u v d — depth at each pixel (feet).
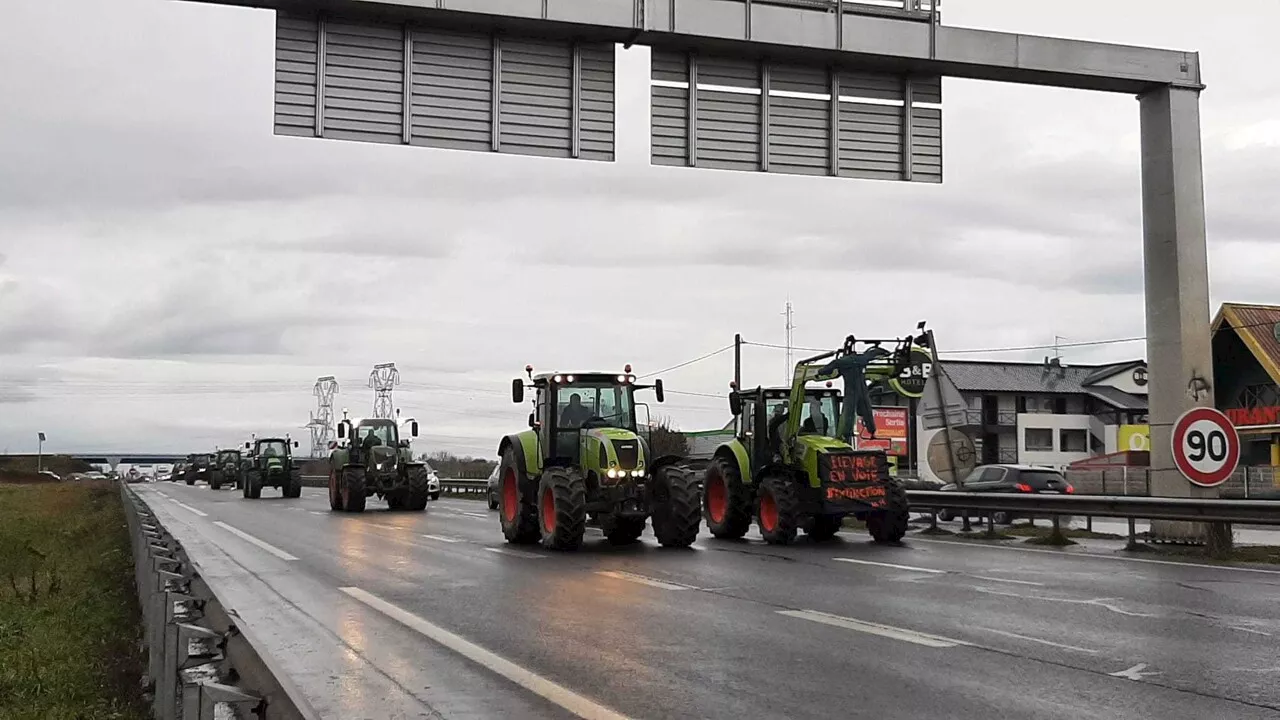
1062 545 56.85
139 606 36.73
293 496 149.18
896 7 51.42
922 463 148.15
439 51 47.88
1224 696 21.49
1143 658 25.25
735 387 65.26
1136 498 52.95
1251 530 81.20
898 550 54.39
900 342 61.05
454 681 24.29
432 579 43.45
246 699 13.64
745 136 51.26
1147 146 55.57
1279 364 123.85
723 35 49.26
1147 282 55.36
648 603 35.42
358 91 46.80
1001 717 20.01
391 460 104.17
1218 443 51.37
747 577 42.47
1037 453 193.36
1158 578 40.73
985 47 52.16
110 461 512.22
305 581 43.70
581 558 51.65
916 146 53.21
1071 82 54.29
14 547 57.31
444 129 47.67
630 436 56.70
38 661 28.25
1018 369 199.31
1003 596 35.91
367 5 45.80
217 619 21.12
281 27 46.11
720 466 63.93
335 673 25.39
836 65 52.39
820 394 63.41
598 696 22.31
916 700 21.40
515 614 33.58
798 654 26.27
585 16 47.70
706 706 21.26
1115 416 193.06
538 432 60.90
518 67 48.88
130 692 24.94
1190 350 53.78
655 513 58.44
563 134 49.24
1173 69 54.39
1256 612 32.04
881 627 29.96
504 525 62.49
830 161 52.16
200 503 127.13
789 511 57.62
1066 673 23.68
